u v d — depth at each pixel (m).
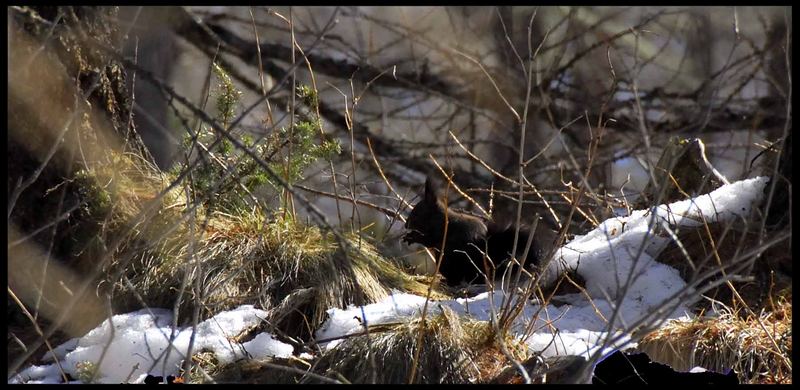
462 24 22.23
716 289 9.79
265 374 8.50
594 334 8.95
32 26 10.09
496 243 10.70
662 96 19.03
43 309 10.07
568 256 10.41
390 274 10.55
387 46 19.91
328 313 9.41
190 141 9.77
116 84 10.97
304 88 10.72
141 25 16.42
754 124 15.60
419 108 20.91
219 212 10.50
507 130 20.11
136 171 10.78
